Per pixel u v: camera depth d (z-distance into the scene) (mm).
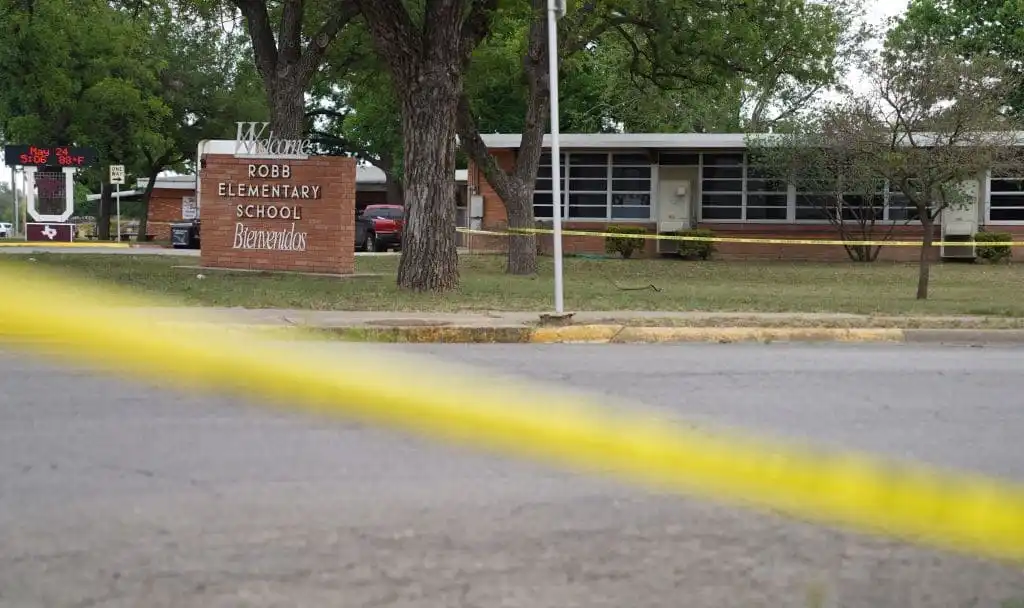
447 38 16703
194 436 6918
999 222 29969
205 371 9484
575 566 4695
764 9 23328
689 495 5750
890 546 5047
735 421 7660
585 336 12664
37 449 6559
